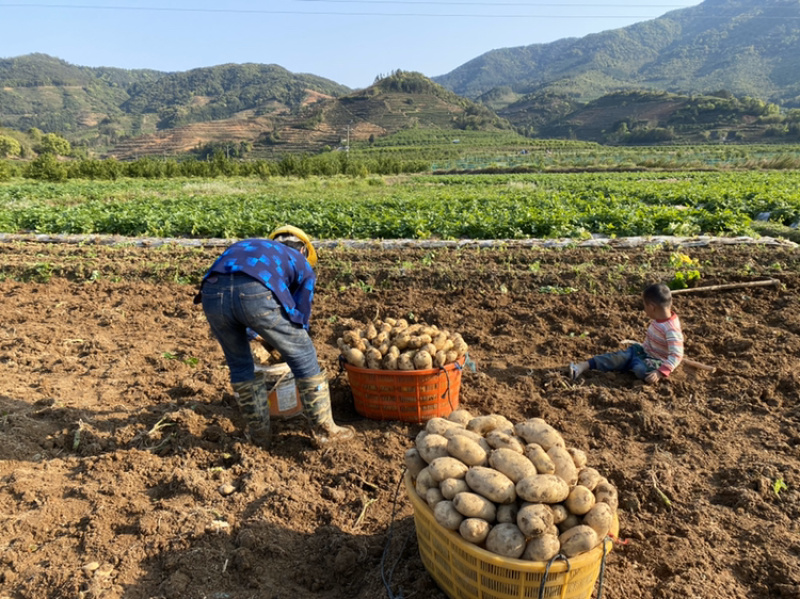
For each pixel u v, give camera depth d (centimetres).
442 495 262
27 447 419
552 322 687
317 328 685
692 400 489
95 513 338
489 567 240
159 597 278
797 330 624
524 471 253
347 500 365
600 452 415
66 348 638
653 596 285
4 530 327
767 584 291
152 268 955
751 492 357
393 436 432
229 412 473
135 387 526
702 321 663
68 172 4591
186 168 5188
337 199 2223
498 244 1108
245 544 312
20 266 966
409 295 791
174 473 376
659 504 355
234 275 376
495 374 555
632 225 1246
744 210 1473
